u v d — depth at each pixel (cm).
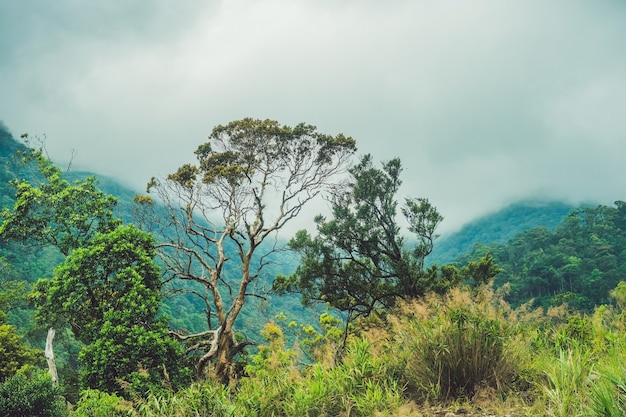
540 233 13225
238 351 2020
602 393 350
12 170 8581
